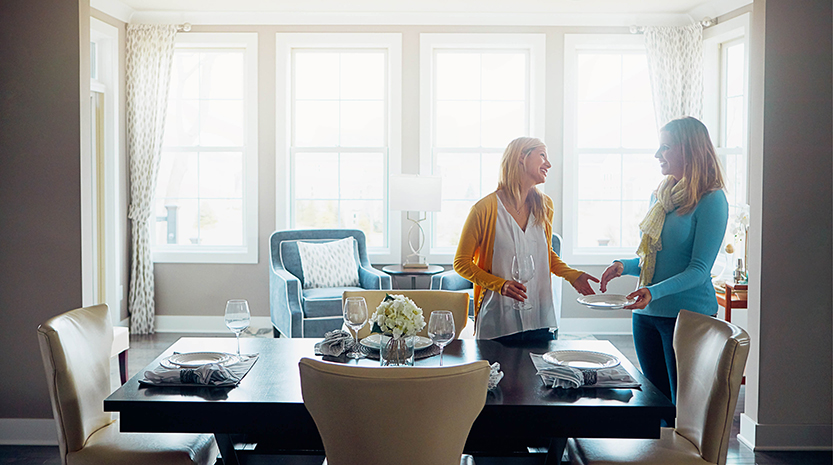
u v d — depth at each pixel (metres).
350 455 1.73
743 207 4.73
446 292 3.05
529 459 2.51
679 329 2.42
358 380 1.63
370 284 5.52
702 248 2.67
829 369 3.39
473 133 6.25
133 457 2.13
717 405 2.06
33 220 3.35
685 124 2.71
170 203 6.27
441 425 1.67
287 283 5.04
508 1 5.56
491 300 2.71
